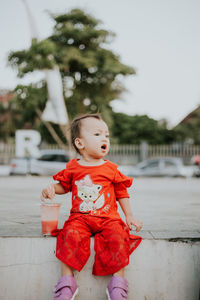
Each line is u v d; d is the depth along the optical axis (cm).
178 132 2284
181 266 186
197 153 1759
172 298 185
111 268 170
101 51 1816
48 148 1723
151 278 185
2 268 184
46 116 1366
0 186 739
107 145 197
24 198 442
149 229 215
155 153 1762
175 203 402
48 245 185
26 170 1324
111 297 161
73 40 1764
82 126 199
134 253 185
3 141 2350
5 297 183
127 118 2370
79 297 180
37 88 1748
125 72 1783
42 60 1415
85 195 187
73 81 1798
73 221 181
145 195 531
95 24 1764
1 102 2461
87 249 176
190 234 197
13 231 199
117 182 195
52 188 194
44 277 184
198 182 1029
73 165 200
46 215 186
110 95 1881
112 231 174
